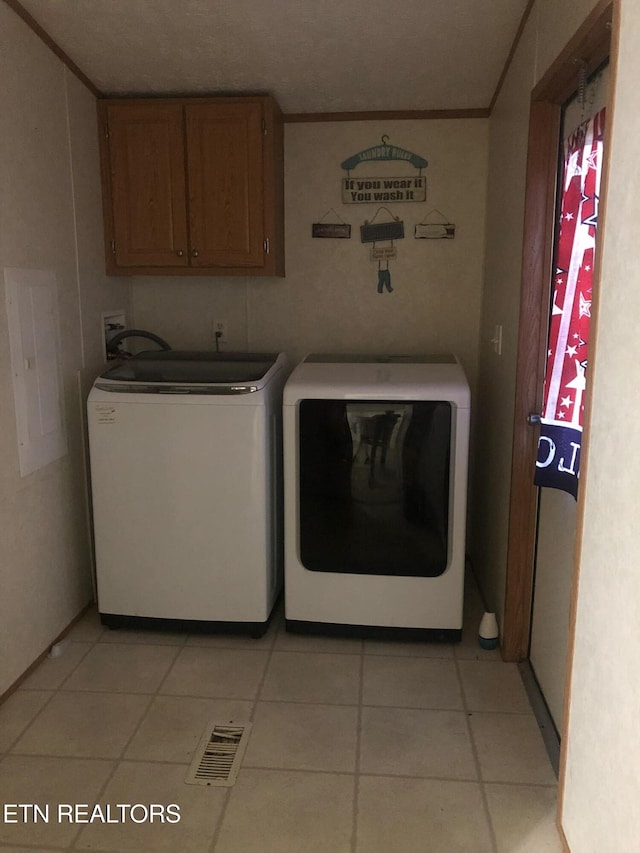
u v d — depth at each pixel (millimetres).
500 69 2609
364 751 2014
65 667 2443
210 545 2570
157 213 2893
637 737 1199
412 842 1689
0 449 2182
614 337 1326
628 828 1236
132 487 2561
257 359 2824
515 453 2324
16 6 2182
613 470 1328
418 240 3115
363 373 2598
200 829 1731
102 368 2949
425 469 2480
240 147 2820
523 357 2260
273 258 2891
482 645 2574
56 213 2520
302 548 2592
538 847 1675
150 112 2822
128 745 2037
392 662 2484
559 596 2053
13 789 1866
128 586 2637
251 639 2645
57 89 2508
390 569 2564
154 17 2254
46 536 2502
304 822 1751
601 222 1407
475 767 1949
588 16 1528
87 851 1670
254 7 2182
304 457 2523
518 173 2336
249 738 2068
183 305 3260
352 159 3080
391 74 2658
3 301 2174
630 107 1242
